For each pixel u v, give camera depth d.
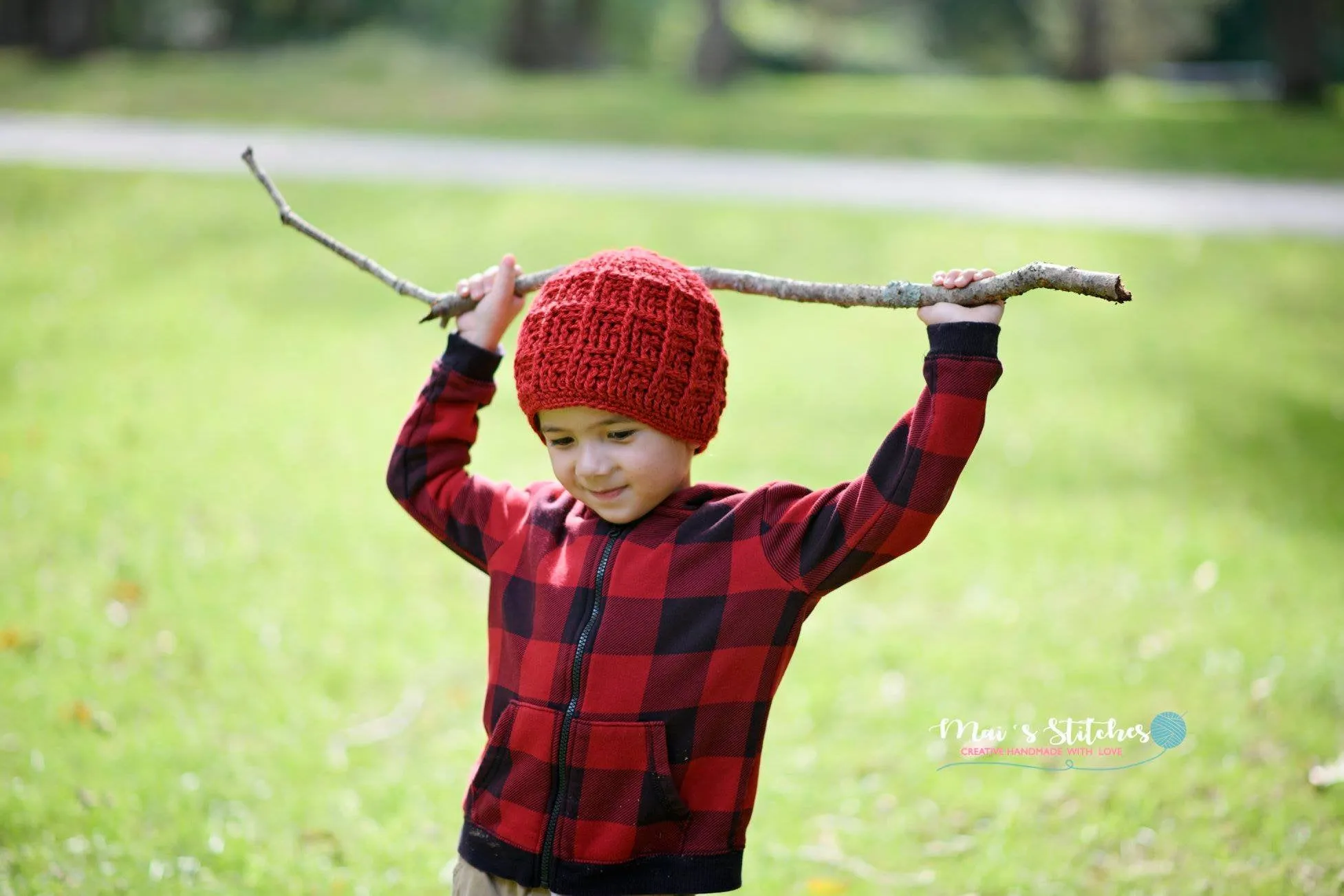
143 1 27.98
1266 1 26.39
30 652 4.48
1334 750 4.03
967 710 4.34
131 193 13.31
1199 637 4.88
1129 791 3.81
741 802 2.21
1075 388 8.70
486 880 2.28
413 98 20.42
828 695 4.44
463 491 2.49
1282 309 11.12
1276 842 3.53
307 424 7.46
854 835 3.64
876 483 2.12
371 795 3.77
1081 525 6.16
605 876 2.18
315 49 26.92
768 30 34.12
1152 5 36.53
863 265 11.91
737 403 8.09
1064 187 15.74
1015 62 42.25
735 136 18.33
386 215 12.88
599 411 2.19
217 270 11.11
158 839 3.43
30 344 8.84
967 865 3.47
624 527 2.29
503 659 2.32
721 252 12.15
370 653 4.70
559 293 2.23
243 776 3.81
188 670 4.45
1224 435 7.79
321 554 5.55
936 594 5.36
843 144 18.03
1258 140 18.77
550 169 15.61
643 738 2.17
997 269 11.88
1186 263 12.24
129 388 7.97
